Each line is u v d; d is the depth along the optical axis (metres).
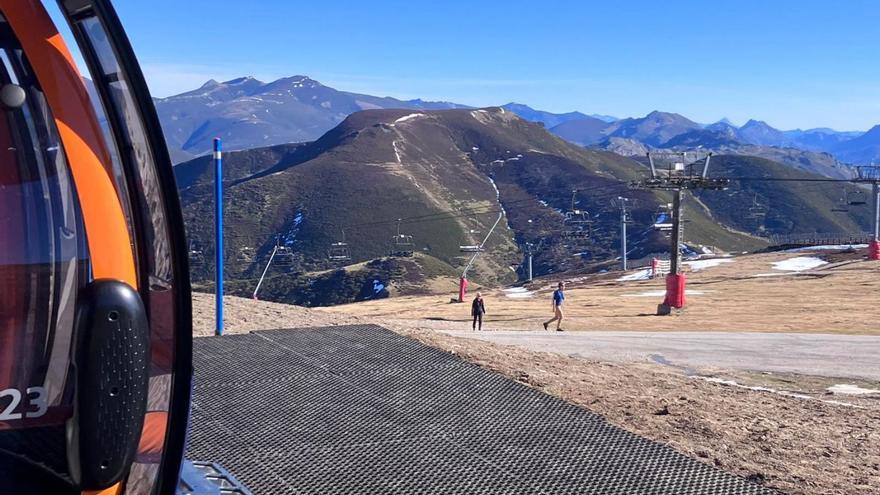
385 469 5.58
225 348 8.56
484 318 49.16
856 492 6.14
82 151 1.90
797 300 50.84
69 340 1.91
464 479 5.47
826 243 98.69
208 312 11.70
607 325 39.41
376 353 8.62
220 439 5.98
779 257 85.50
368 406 6.95
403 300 82.25
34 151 1.91
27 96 1.90
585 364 12.18
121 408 1.80
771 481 6.20
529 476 5.59
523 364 10.41
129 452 1.81
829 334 31.39
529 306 58.84
